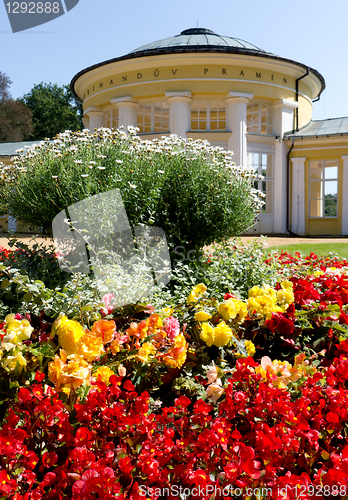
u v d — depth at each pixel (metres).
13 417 1.33
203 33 19.59
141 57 15.67
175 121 15.77
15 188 5.65
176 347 1.90
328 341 2.39
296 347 2.36
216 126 16.55
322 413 1.54
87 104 18.16
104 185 4.54
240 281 4.04
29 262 3.84
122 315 2.28
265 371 1.62
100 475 1.10
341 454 1.28
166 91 15.80
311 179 17.36
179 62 15.64
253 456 1.18
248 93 16.05
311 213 17.67
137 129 5.86
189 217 5.04
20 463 1.23
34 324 2.40
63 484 1.16
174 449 1.31
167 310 2.29
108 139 5.42
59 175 4.56
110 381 1.43
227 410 1.46
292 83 17.39
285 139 17.23
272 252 5.53
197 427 1.38
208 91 15.73
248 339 2.39
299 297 2.79
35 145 6.02
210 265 4.30
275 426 1.41
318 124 18.94
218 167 5.52
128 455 1.31
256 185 16.94
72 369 1.46
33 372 1.65
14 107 33.03
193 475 1.18
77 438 1.26
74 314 2.26
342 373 1.65
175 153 5.48
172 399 1.99
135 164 4.93
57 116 39.41
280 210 17.39
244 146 16.05
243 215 5.53
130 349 1.91
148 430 1.35
